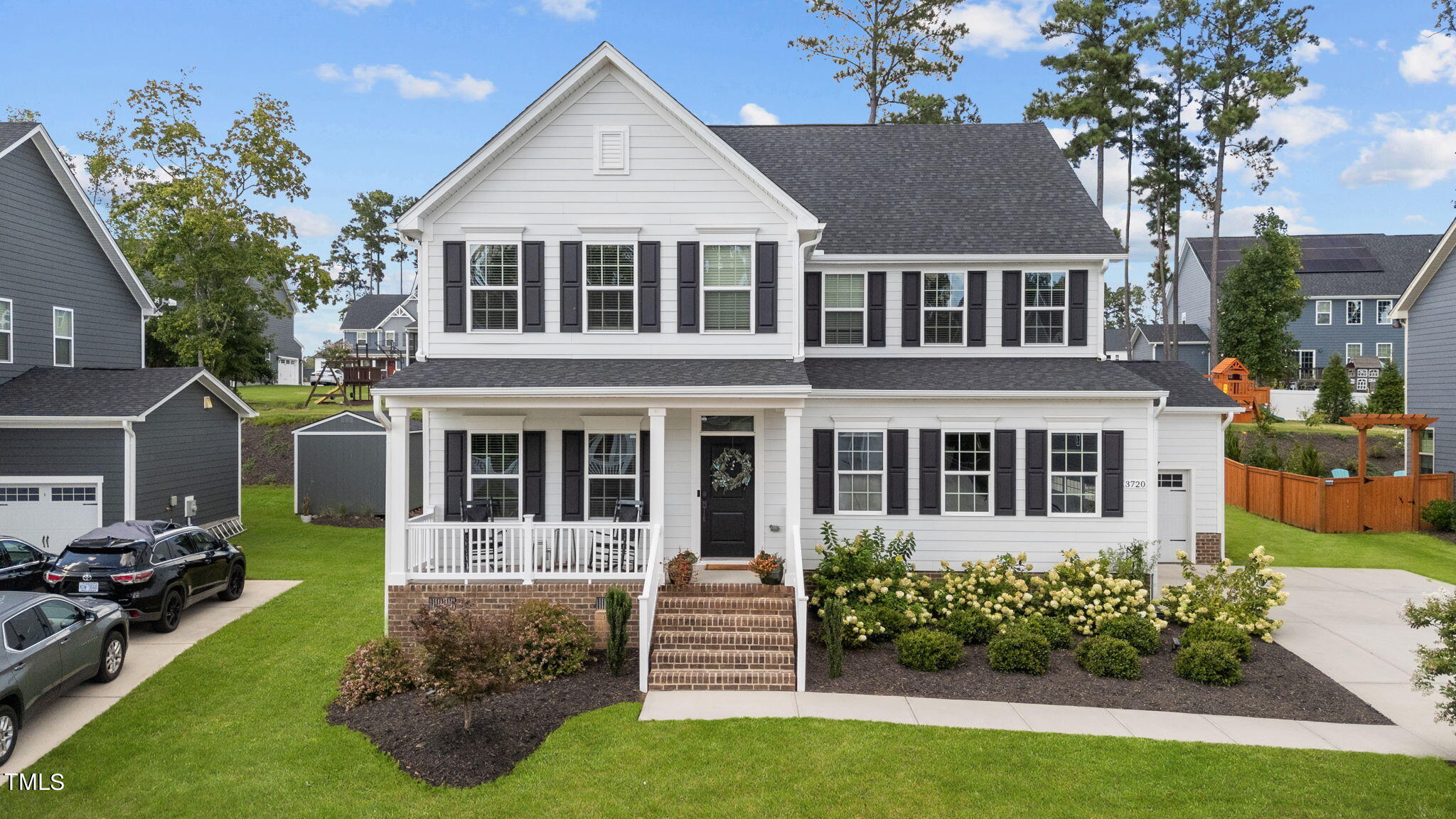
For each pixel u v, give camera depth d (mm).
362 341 72438
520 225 15570
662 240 15594
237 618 15820
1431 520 23672
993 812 8523
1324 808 8602
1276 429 35812
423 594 13727
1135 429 16172
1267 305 41906
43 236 22203
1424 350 25656
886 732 10359
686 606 13539
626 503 15414
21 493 19953
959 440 16344
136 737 10719
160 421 21344
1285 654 13531
